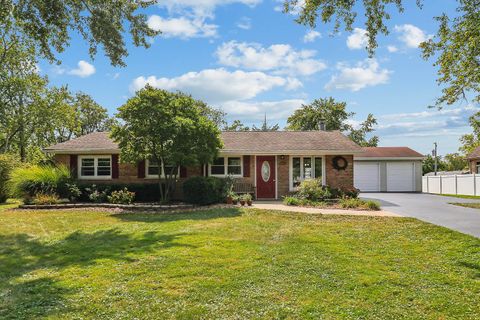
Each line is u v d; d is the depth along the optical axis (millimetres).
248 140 20234
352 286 5641
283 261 6965
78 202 17047
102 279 6012
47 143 31281
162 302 5059
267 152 18500
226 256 7309
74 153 18500
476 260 6957
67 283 5844
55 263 7113
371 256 7352
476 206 15102
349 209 14172
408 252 7652
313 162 19156
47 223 11844
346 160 19156
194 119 15250
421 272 6320
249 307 4891
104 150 18172
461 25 9820
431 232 9477
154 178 18453
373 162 28469
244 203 15680
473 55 9992
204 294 5332
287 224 10984
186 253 7547
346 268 6543
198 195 15320
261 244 8367
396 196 22406
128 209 14758
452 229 9648
